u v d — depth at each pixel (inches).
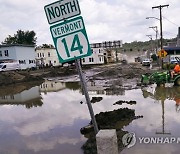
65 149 312.0
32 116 526.6
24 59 2255.2
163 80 773.9
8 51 2160.4
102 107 546.6
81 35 162.1
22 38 3619.6
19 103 714.2
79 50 163.0
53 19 163.3
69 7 161.2
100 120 402.6
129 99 609.0
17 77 1460.4
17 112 584.1
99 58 3034.0
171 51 1966.0
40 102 703.7
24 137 382.0
